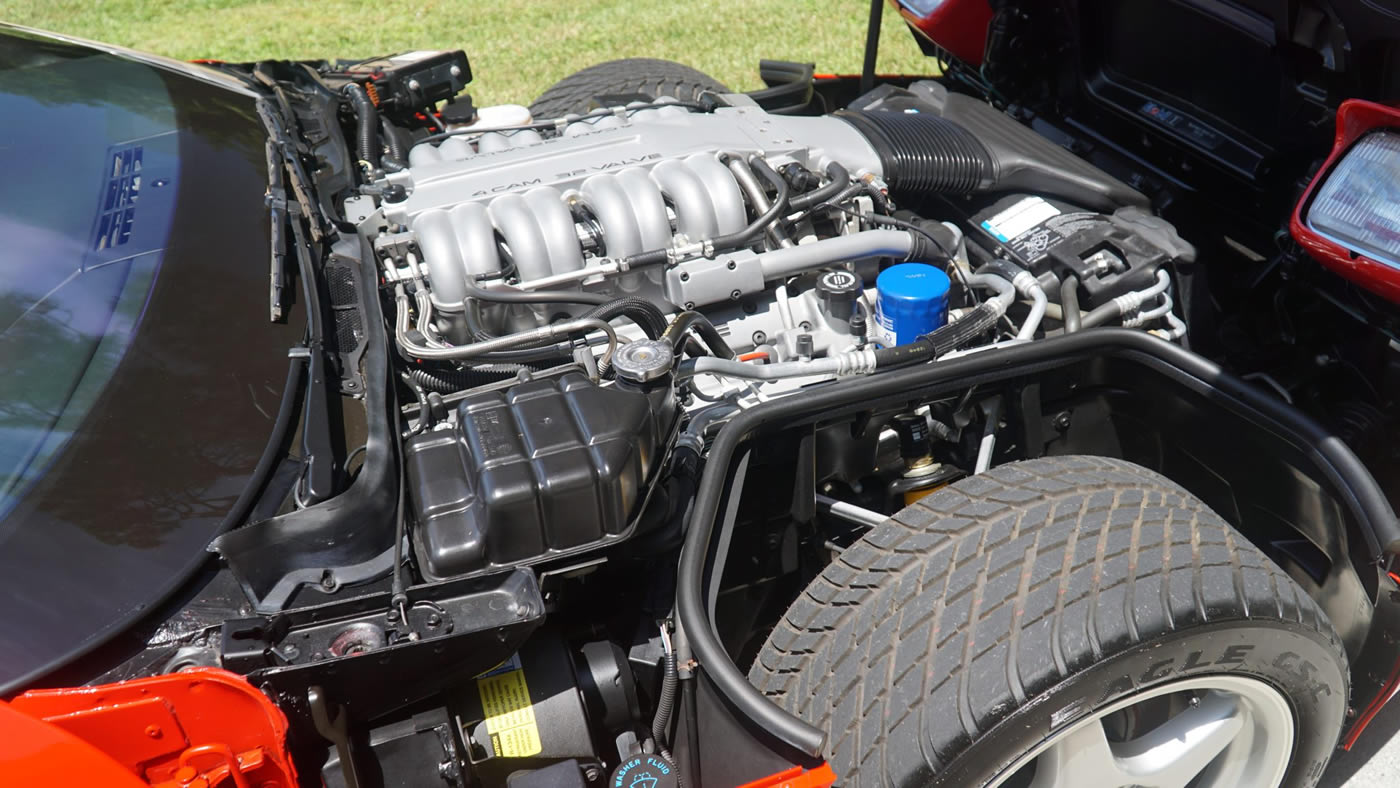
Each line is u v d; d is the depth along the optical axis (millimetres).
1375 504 1888
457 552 1716
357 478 1751
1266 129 2539
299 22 7973
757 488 2131
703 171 2506
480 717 1772
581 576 1913
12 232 1967
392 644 1518
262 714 1394
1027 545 1801
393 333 2314
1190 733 1967
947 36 3449
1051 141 3162
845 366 2148
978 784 1695
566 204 2461
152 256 2020
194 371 1833
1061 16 2984
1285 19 2213
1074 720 1720
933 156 2777
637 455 1817
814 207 2562
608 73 4070
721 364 2127
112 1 8680
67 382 1742
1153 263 2523
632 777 1714
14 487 1581
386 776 1640
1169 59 2771
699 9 7449
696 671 1818
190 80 2812
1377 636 2068
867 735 1684
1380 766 2494
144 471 1652
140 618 1488
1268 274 2568
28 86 2475
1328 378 2506
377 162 2879
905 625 1746
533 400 1882
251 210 2271
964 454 2383
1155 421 2369
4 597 1456
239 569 1563
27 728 1287
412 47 7254
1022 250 2648
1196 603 1746
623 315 2170
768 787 1563
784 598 2336
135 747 1377
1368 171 2023
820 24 7000
